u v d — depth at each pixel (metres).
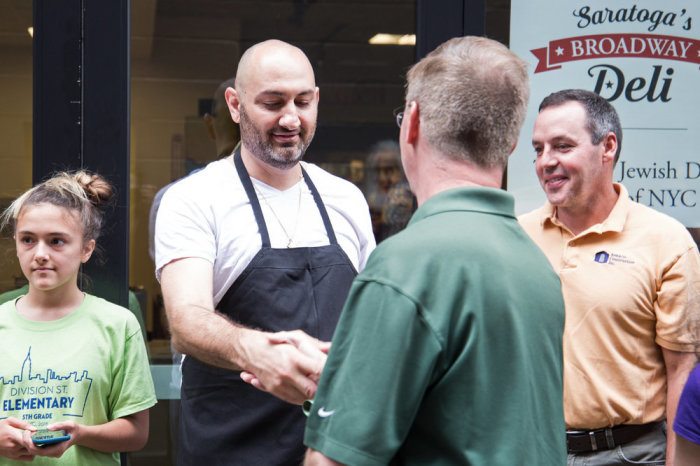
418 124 1.38
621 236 2.35
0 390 2.15
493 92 1.33
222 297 2.01
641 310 2.28
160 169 2.91
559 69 3.04
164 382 2.93
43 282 2.18
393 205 3.04
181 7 2.92
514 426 1.23
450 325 1.22
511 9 3.01
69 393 2.17
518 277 1.29
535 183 3.04
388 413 1.18
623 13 3.03
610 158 2.35
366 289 1.23
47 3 2.77
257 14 2.97
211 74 2.94
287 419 1.96
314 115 2.08
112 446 2.19
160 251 1.98
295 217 2.08
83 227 2.24
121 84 2.82
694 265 2.29
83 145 2.81
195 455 1.99
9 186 2.84
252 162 2.09
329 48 3.01
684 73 3.05
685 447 1.86
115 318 2.28
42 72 2.78
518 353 1.25
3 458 2.14
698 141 3.07
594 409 2.28
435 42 2.98
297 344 1.58
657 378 2.32
